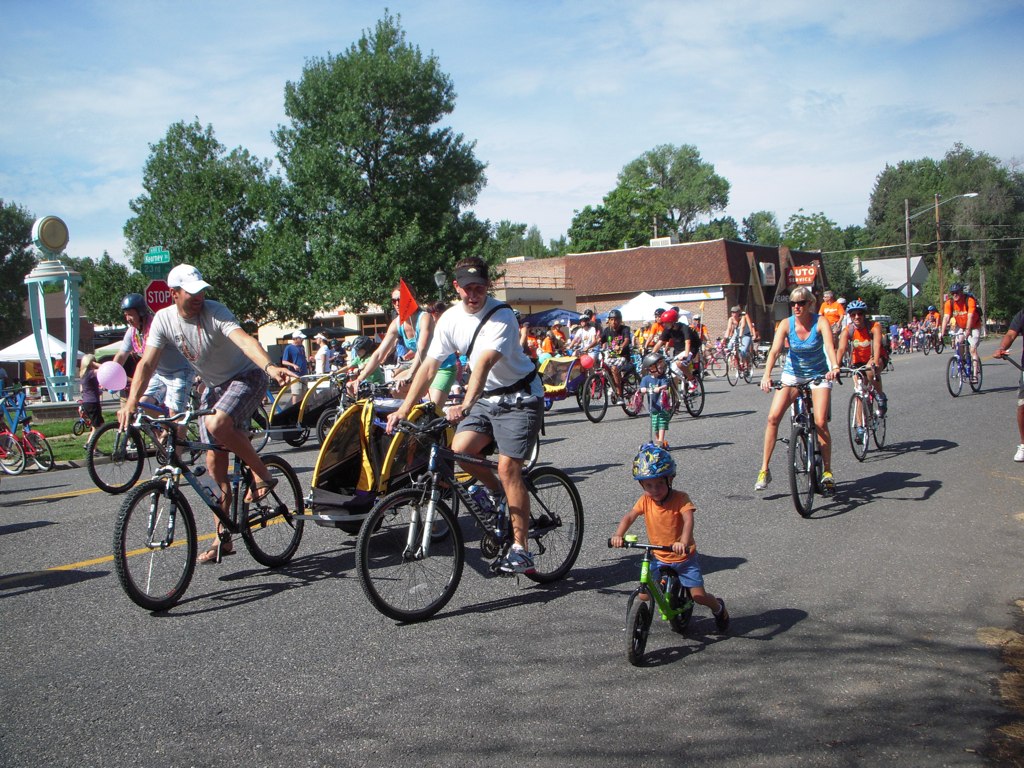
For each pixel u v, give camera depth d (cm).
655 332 1500
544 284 4975
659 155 8931
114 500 947
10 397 1262
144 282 5056
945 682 414
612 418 1546
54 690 421
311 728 377
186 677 433
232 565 631
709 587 558
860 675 423
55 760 354
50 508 909
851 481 876
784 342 784
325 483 611
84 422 1346
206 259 4934
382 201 4038
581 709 390
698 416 1487
